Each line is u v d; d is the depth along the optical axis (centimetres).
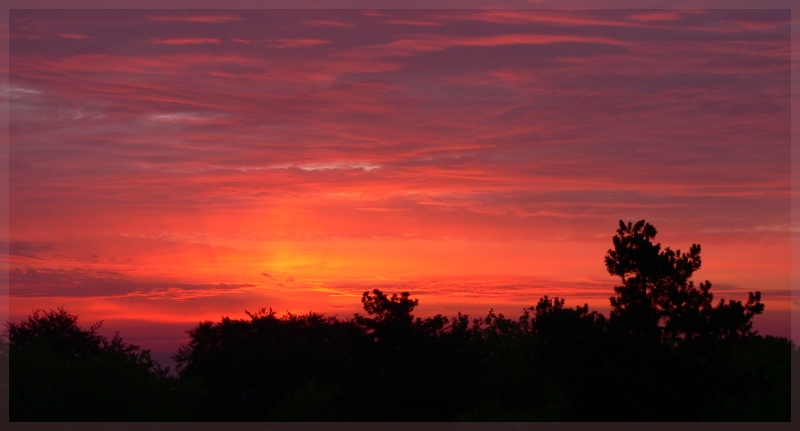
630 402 3753
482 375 4734
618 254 4488
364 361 4472
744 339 4244
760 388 4012
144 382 5025
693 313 4194
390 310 4559
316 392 4444
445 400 4294
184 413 5106
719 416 3844
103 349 7500
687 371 3884
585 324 4056
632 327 4194
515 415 3925
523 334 5725
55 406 4525
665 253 4434
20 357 4684
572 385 3938
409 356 4444
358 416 4269
